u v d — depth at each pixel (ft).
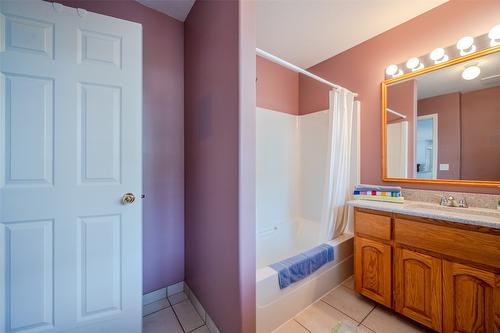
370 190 5.82
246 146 3.59
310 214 8.25
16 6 3.37
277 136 7.97
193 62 5.32
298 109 8.89
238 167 3.55
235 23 3.61
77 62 3.75
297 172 8.66
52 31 3.59
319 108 8.21
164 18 5.61
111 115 4.00
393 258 4.70
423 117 5.65
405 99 5.99
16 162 3.41
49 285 3.63
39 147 3.54
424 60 5.61
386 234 4.80
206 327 4.61
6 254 3.39
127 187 4.12
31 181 3.50
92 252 3.89
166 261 5.69
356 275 5.39
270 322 4.27
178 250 5.89
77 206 3.77
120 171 4.07
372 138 6.70
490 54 4.69
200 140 4.95
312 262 5.10
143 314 5.01
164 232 5.65
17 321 3.45
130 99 4.13
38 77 3.52
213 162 4.37
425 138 5.63
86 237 3.84
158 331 4.50
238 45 3.53
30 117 3.48
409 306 4.40
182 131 5.94
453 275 3.84
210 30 4.46
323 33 6.48
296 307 4.81
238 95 3.54
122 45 4.07
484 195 4.67
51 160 3.61
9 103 3.37
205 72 4.69
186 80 5.80
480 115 4.82
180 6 5.33
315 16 5.73
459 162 5.09
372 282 5.04
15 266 3.43
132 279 4.17
